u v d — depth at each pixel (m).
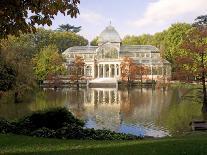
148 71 164.75
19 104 72.56
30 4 15.45
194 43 60.16
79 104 78.25
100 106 74.88
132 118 57.56
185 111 63.94
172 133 43.72
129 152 19.14
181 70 62.88
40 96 95.62
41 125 34.44
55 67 138.88
